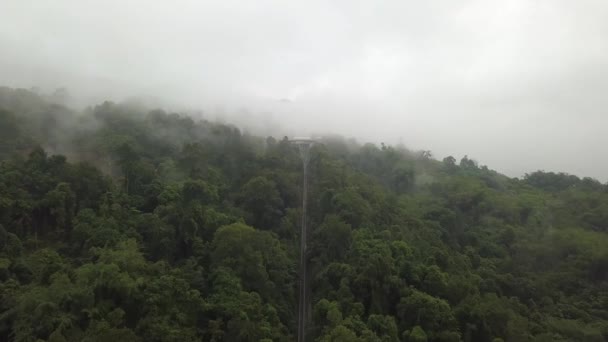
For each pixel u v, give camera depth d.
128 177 102.88
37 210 83.19
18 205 80.44
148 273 72.75
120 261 70.50
